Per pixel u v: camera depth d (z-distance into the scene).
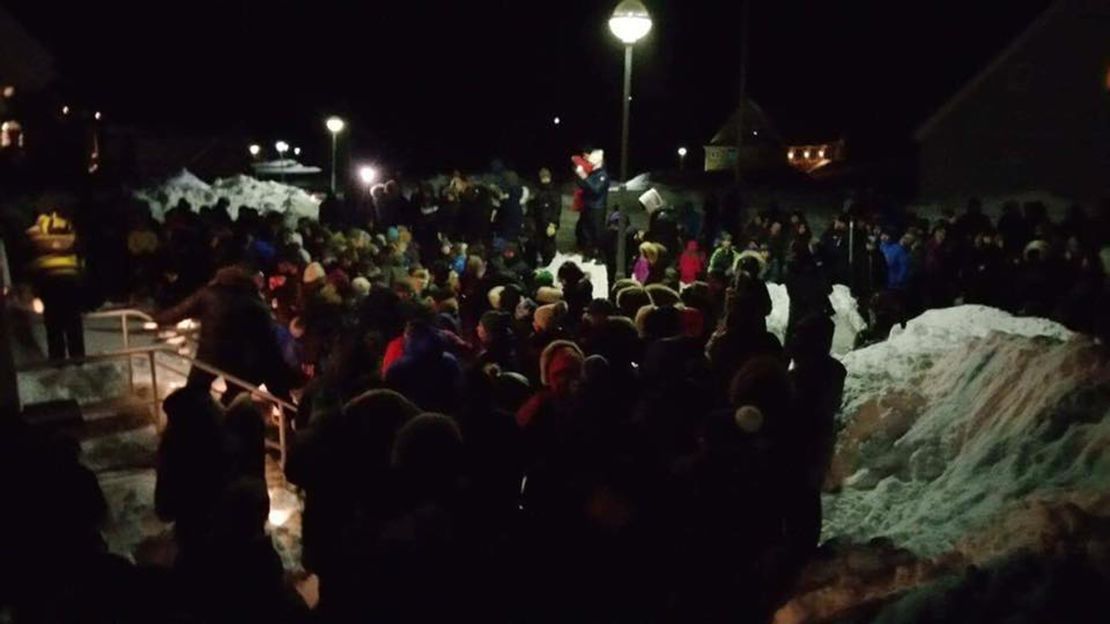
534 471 5.11
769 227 18.00
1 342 7.33
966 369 7.73
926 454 7.05
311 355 9.13
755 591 4.83
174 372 9.59
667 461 5.18
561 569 4.94
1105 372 6.62
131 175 26.36
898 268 14.88
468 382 5.29
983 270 12.68
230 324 7.82
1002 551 4.54
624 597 4.90
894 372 8.59
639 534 4.94
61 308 9.18
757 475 4.85
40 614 3.65
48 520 4.05
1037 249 11.89
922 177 31.08
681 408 5.54
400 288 9.95
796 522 4.99
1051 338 7.80
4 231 13.30
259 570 4.21
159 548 6.57
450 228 18.03
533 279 11.65
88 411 8.34
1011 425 6.68
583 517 4.95
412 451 4.25
